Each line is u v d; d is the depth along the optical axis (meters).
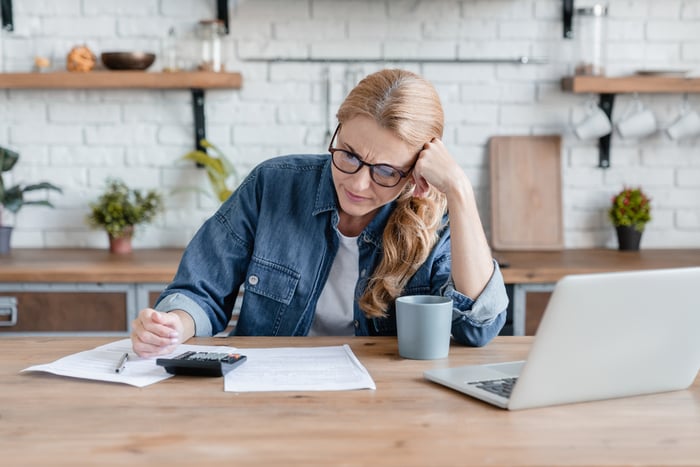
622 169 3.28
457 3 3.19
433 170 1.52
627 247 3.19
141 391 1.21
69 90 3.19
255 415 1.09
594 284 1.07
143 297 2.69
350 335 1.78
